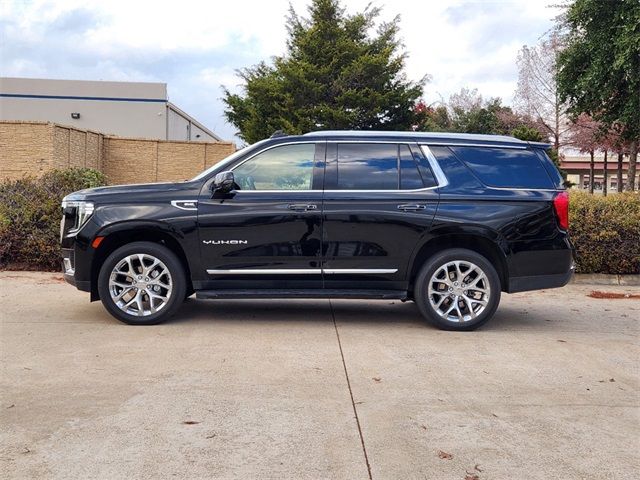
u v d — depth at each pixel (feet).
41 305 24.36
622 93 52.65
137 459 11.24
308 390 15.06
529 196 21.63
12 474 10.59
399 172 21.74
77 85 109.70
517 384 15.93
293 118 95.50
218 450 11.68
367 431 12.70
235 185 21.57
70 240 21.50
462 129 133.49
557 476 10.96
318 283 21.48
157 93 110.42
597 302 28.04
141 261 21.24
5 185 34.30
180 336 20.03
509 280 21.56
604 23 49.96
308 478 10.69
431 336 20.79
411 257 21.35
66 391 14.69
